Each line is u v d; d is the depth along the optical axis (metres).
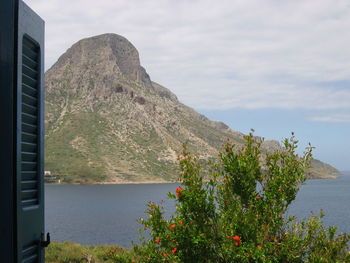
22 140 2.61
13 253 2.35
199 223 5.91
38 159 2.83
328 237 6.21
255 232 5.82
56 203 151.88
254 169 6.33
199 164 6.24
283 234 6.05
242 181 6.24
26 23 2.65
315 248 6.01
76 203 151.12
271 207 6.20
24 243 2.51
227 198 6.24
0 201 2.32
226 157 6.36
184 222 5.94
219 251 5.77
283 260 5.79
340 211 79.88
